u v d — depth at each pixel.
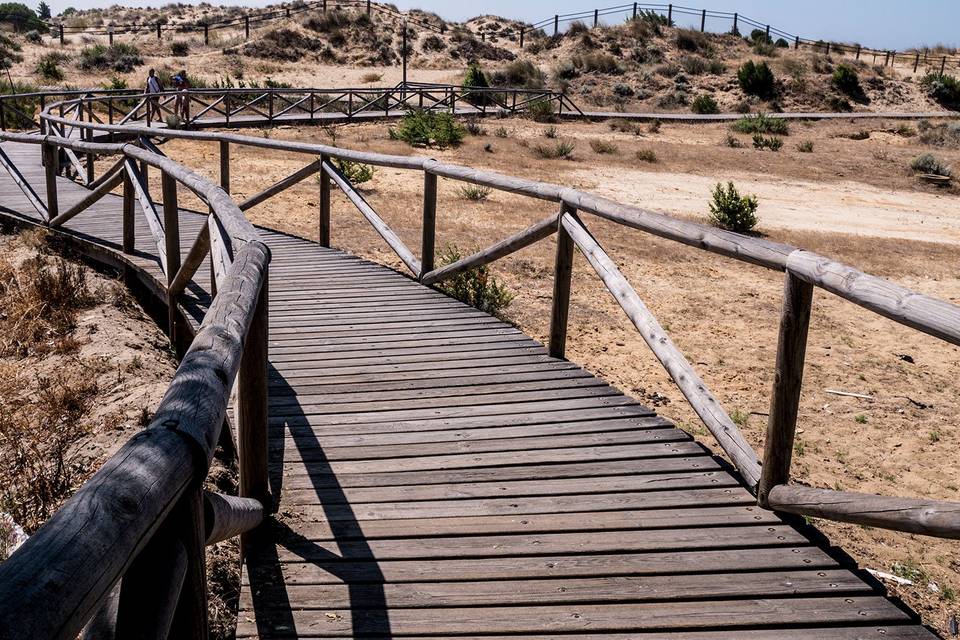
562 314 5.90
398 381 5.44
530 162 22.52
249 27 54.19
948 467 6.66
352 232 13.00
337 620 3.01
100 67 41.88
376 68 48.81
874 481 6.36
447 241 12.63
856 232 17.58
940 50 62.06
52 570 1.07
